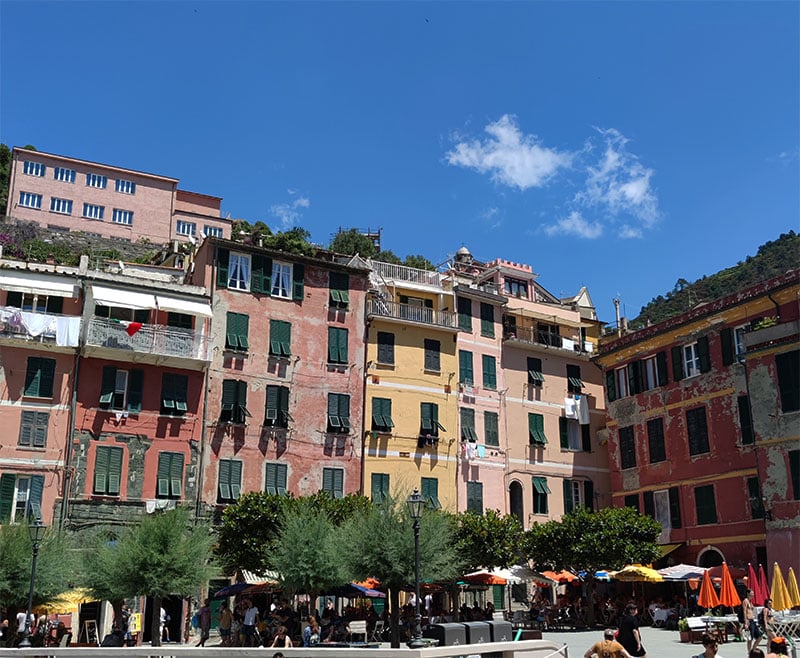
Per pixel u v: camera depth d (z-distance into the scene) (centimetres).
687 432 4959
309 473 4653
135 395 4300
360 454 4831
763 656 1641
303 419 4725
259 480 4497
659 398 5203
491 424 5391
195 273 4888
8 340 4066
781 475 4259
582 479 5669
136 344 4309
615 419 5516
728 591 3431
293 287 4916
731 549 4544
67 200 8775
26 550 3164
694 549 4762
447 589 4434
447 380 5266
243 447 4500
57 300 4288
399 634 3688
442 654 1644
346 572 3372
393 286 5412
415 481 4941
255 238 5272
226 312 4653
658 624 4241
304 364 4819
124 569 3102
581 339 6338
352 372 4953
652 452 5188
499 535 4256
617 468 5431
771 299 4562
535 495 5425
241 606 4119
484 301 5656
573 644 3394
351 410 4884
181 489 4278
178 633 4131
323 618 3912
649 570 4200
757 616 3278
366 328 5088
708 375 4894
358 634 3762
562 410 5769
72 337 4181
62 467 4056
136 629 3738
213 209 9706
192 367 4450
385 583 3322
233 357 4606
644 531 4425
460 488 5097
